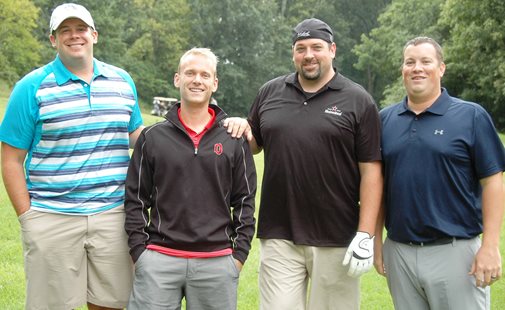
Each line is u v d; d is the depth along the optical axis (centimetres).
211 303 355
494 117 3441
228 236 359
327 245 380
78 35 366
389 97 3838
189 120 363
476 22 3181
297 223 381
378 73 4928
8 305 492
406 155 355
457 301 351
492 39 3106
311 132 373
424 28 4006
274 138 382
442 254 352
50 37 376
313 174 374
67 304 376
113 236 378
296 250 388
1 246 666
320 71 376
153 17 4812
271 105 391
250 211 366
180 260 350
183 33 4897
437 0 3919
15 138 367
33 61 4022
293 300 387
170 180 352
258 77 5012
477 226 356
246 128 373
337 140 372
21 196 372
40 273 372
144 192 363
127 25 4831
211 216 354
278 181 382
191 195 351
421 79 354
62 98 365
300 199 378
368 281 601
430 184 349
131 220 359
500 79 3108
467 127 347
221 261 354
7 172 371
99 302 383
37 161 371
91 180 371
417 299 365
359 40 5562
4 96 3450
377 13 5450
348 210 382
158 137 359
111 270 380
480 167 348
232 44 4909
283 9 5466
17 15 3850
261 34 4938
